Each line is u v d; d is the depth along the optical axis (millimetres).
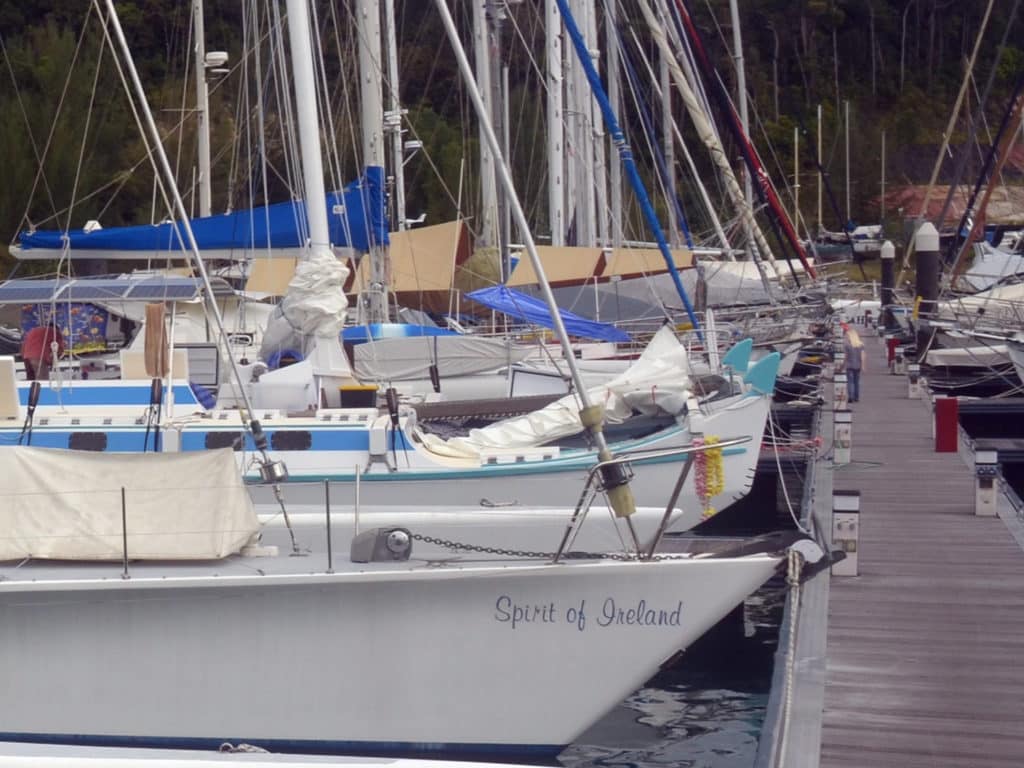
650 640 16531
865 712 17297
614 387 28703
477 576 16203
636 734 20828
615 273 50750
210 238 36406
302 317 29531
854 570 25375
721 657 25219
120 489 17531
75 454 17750
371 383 31922
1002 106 159125
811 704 17578
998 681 18578
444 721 16484
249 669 16359
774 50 161000
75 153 82562
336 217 36531
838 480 37531
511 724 16578
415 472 25922
